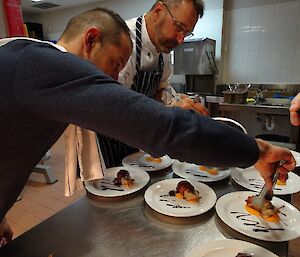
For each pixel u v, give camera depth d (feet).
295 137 9.37
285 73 11.52
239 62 12.48
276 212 2.40
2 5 4.86
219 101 11.12
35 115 1.46
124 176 3.04
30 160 1.74
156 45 4.02
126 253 1.91
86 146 2.94
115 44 1.83
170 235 2.13
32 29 18.06
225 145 1.45
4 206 1.97
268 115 10.95
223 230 2.22
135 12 14.15
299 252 4.75
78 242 2.01
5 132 1.50
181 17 3.50
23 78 1.36
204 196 2.75
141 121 1.32
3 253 1.88
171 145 1.37
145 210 2.49
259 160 1.67
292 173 3.27
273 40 11.48
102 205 2.57
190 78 12.78
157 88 4.89
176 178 3.23
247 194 2.75
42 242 2.00
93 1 15.10
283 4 10.93
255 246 1.92
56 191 7.86
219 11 12.09
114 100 1.30
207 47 11.37
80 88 1.32
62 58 1.37
